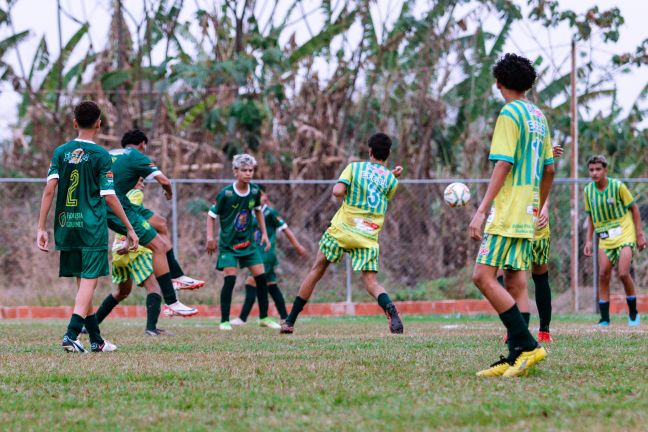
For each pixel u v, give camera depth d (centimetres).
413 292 4547
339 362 1581
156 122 5694
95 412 1095
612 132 5722
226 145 5284
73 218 1830
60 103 6088
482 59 5819
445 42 5709
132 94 5850
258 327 3002
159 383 1334
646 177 5844
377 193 2316
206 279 4378
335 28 5700
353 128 5812
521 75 1422
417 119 5591
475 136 5441
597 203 3055
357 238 2309
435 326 2891
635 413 1035
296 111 5672
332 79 5716
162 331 2525
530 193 1388
